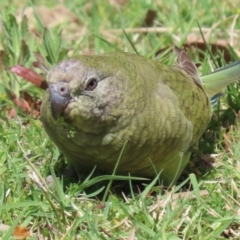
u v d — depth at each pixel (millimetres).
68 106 8992
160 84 10031
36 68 12562
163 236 8469
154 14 14789
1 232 8828
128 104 9352
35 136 10953
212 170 10469
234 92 11938
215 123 11531
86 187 9727
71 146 9594
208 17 14719
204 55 12891
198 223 8875
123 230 8898
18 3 16172
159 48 13281
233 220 8898
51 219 9047
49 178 10000
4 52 12148
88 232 8672
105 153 9539
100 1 16078
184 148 10031
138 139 9477
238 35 13516
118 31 14469
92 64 9172
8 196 9516
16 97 11977
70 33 14961
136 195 9812
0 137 10852
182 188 10344
